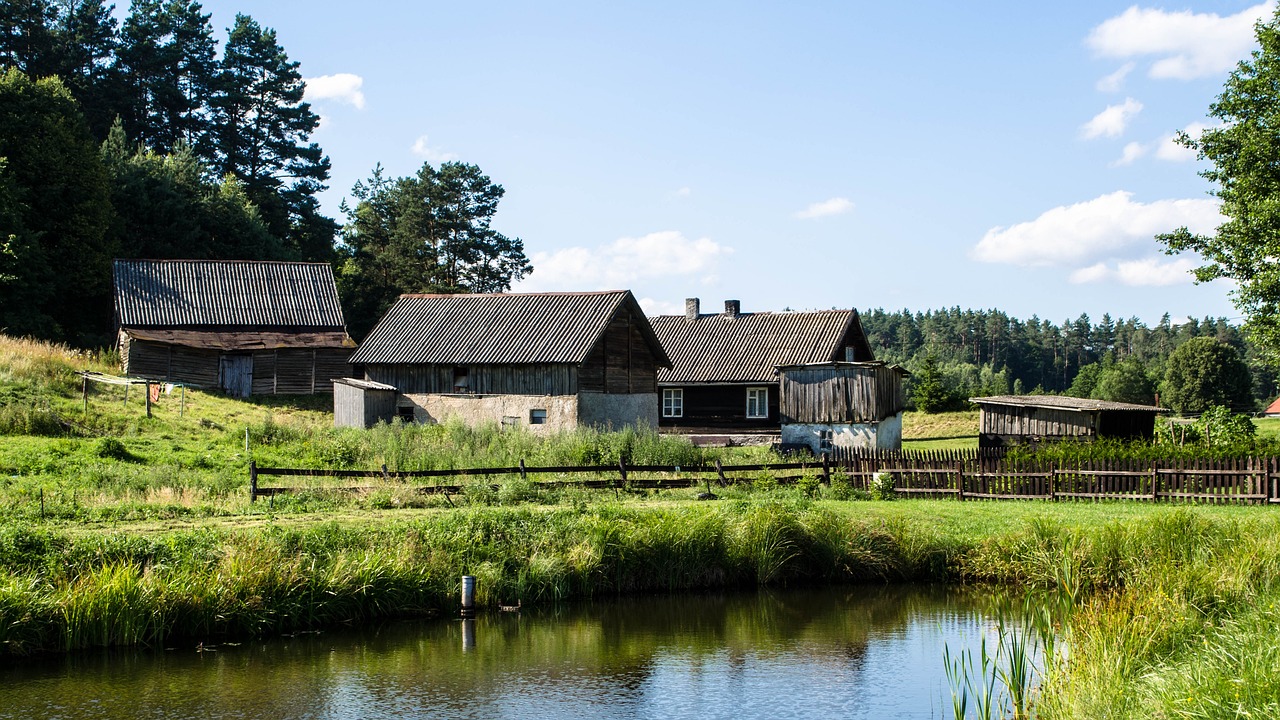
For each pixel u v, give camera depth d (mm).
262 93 88500
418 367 47531
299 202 85312
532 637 18391
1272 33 39219
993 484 29578
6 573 16922
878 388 46375
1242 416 43344
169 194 68875
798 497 28328
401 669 16438
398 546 20297
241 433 37219
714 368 52719
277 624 18062
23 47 77875
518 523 22188
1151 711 11555
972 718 14117
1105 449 30312
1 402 36125
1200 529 21500
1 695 14672
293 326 55656
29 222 57156
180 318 53969
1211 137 40781
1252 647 12820
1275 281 37406
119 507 23562
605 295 48156
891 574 22969
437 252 83125
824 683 15883
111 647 16828
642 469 30000
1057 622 18531
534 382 45844
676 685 15781
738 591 22078
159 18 85625
